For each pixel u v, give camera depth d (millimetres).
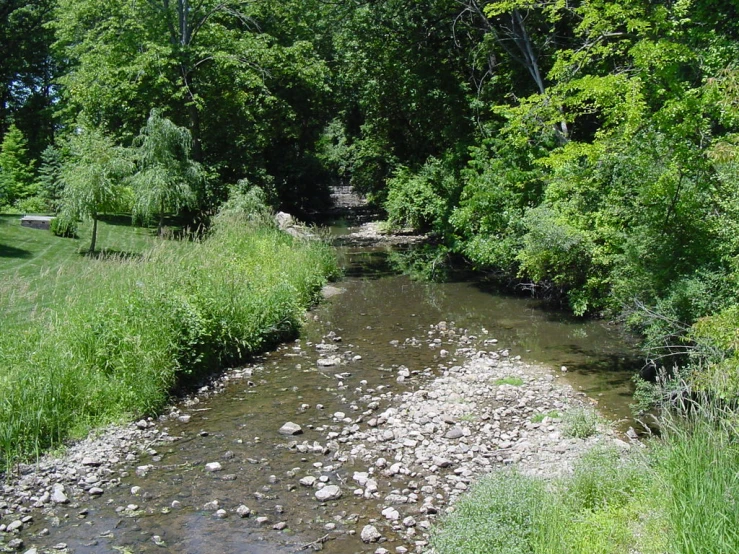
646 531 4930
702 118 8992
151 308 10289
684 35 11383
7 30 36156
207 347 11070
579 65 12328
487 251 16766
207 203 24547
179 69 25531
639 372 10141
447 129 24312
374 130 30938
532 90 20625
